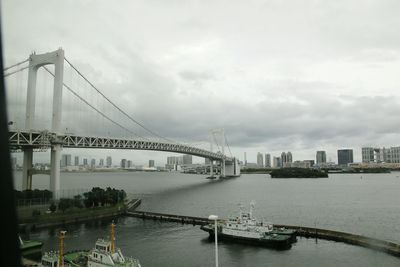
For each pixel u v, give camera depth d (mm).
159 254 63875
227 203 141375
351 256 61562
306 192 186375
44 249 66812
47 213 93688
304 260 59844
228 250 66375
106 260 51312
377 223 94188
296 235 76812
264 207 127688
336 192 185500
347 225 91750
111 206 111312
